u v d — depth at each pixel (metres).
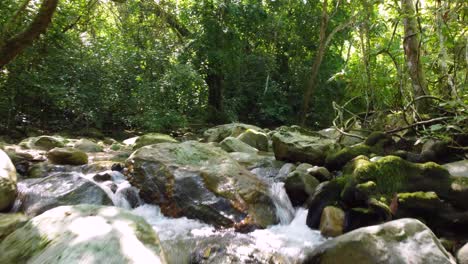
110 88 9.38
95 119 8.98
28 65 8.09
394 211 3.05
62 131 8.54
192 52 11.25
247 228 3.42
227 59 11.41
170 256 2.95
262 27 12.32
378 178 3.29
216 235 3.32
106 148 6.84
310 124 13.05
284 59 13.39
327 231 3.23
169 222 3.59
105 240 2.06
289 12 13.05
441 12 4.27
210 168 4.04
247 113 12.96
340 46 13.62
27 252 2.12
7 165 3.65
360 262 2.37
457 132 4.12
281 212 3.73
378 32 5.89
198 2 11.33
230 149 6.01
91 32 11.09
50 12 6.03
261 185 3.97
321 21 12.34
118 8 11.56
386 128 5.12
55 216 2.39
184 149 4.46
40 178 4.33
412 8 4.93
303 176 3.92
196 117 11.06
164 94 9.62
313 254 2.61
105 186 3.96
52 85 8.07
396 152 4.16
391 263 2.32
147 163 4.18
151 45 10.62
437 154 4.00
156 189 3.94
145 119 9.26
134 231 2.27
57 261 1.93
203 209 3.61
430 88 5.20
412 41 5.00
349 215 3.19
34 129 8.16
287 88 13.30
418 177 3.32
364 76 5.50
